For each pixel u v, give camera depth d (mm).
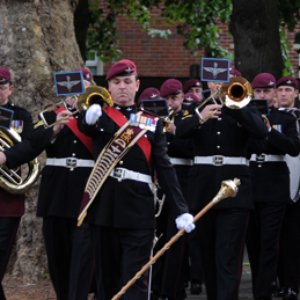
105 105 13727
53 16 19906
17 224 15688
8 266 19141
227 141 15578
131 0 39125
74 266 13773
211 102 15930
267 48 28688
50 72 19641
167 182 13422
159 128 13617
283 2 34719
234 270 15211
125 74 13680
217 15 38469
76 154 15211
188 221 12891
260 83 18281
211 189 15562
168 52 46250
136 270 13242
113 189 13445
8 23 19625
